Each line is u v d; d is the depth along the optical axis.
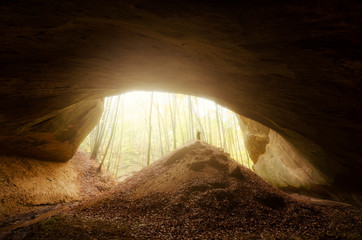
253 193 7.08
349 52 3.84
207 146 10.85
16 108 6.70
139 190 8.39
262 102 7.13
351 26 3.31
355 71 4.26
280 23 3.51
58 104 7.39
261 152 15.79
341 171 8.12
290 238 4.39
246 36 3.94
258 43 4.14
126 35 4.26
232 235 4.61
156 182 8.65
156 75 6.29
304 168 10.54
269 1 3.11
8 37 3.95
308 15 3.26
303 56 4.30
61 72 5.55
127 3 3.24
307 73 4.92
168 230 4.95
